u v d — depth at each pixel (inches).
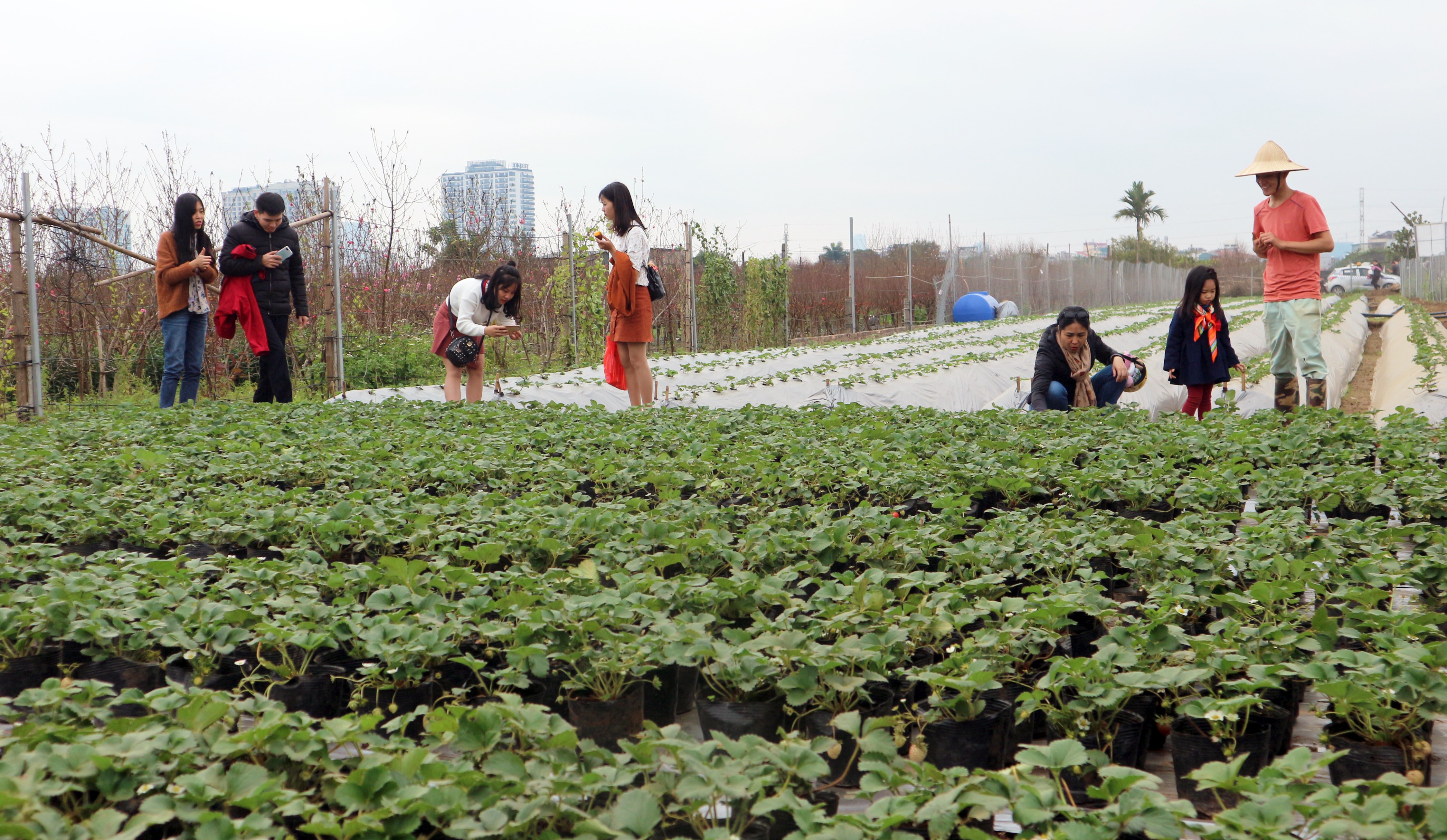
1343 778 103.6
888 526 165.6
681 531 166.1
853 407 342.3
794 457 233.8
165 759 86.5
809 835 76.1
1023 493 208.8
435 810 77.8
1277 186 338.6
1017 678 116.7
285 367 392.5
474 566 160.6
